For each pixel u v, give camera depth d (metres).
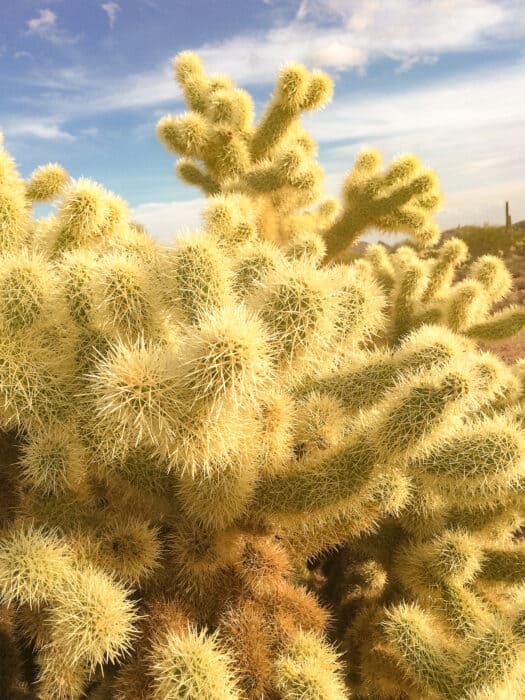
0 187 0.58
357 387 0.57
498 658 0.46
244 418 0.44
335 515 0.52
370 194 1.37
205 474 0.45
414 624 0.51
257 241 0.71
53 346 0.47
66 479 0.50
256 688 0.48
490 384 0.60
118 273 0.44
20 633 0.56
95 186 0.59
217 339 0.35
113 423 0.44
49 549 0.44
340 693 0.45
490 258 1.31
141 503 0.56
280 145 1.42
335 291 0.43
